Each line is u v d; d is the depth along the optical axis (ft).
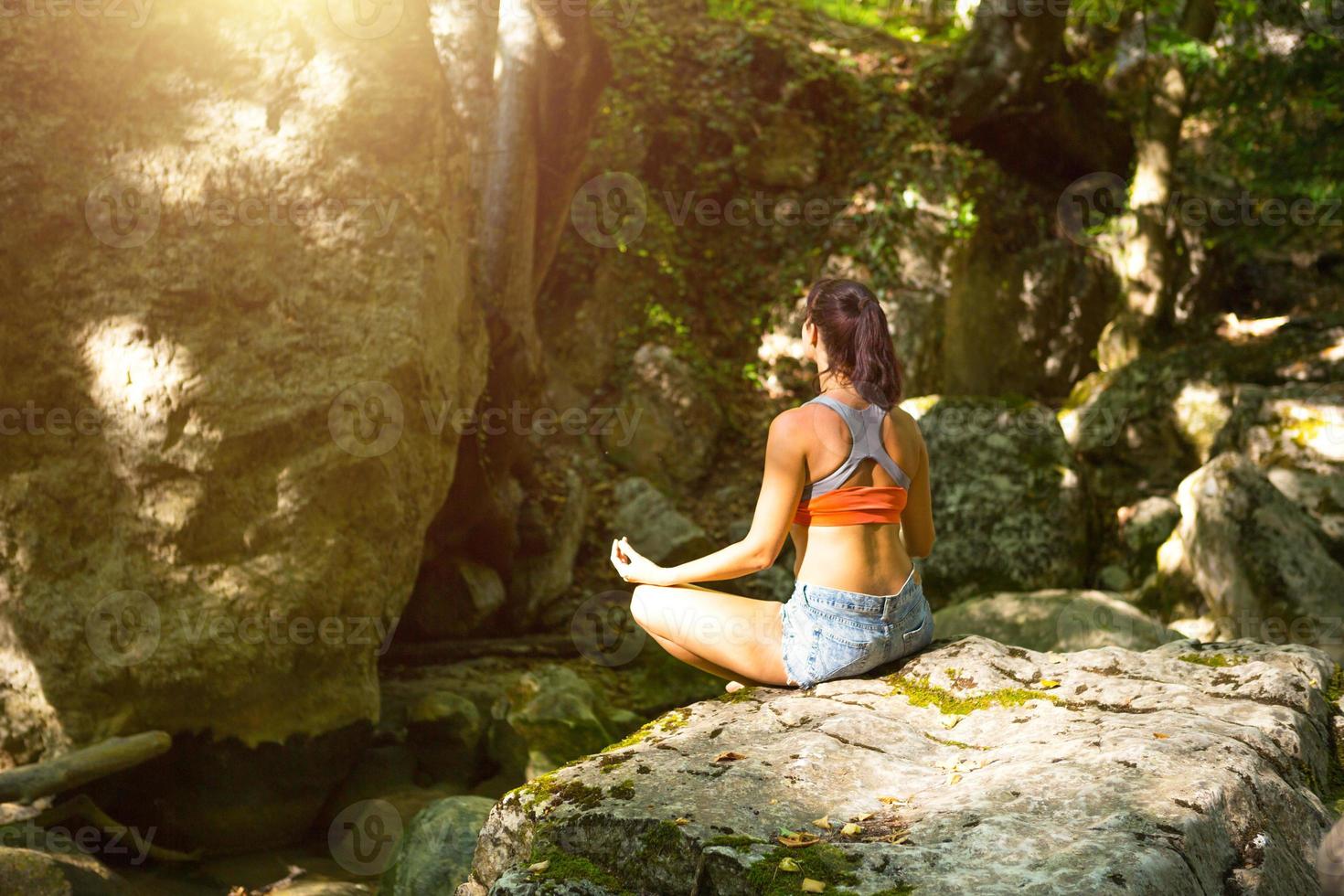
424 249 19.10
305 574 17.90
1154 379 35.09
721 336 38.29
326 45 18.11
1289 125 38.09
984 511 29.78
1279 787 8.15
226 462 17.31
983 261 40.34
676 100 39.73
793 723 9.52
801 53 41.09
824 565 10.38
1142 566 29.35
